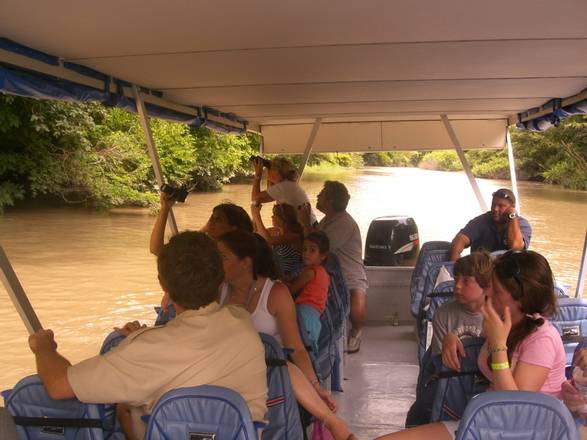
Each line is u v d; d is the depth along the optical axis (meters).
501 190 5.34
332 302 4.60
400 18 3.13
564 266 13.78
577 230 17.66
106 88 4.59
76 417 2.31
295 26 3.28
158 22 3.15
